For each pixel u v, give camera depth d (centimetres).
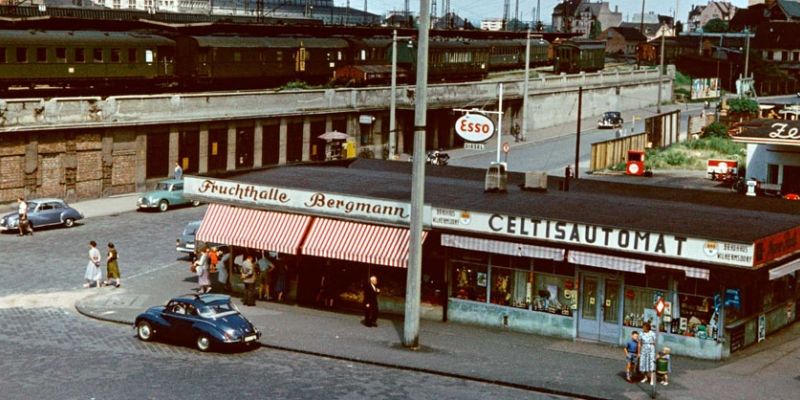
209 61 7425
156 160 6262
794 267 3030
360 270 3600
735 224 3122
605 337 3159
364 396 2528
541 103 10438
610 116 10531
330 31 9619
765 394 2605
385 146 8381
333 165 4553
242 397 2483
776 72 16900
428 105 8531
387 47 9725
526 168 7581
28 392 2489
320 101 7531
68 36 6338
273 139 7181
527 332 3291
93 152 5847
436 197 3503
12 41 5984
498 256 3331
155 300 3641
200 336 2977
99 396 2467
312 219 3519
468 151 8719
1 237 4797
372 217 3416
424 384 2677
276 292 3725
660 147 8925
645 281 3073
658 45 16888
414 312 3058
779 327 3412
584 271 3173
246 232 3581
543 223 3084
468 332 3300
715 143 8812
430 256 3444
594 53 13338
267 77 8094
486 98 9450
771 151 5588
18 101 5362
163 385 2583
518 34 14712
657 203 3584
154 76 6956
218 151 6706
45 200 4994
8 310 3447
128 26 7575
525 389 2664
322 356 2972
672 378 2759
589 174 7231
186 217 5491
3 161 5347
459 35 13100
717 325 2964
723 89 16388
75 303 3581
